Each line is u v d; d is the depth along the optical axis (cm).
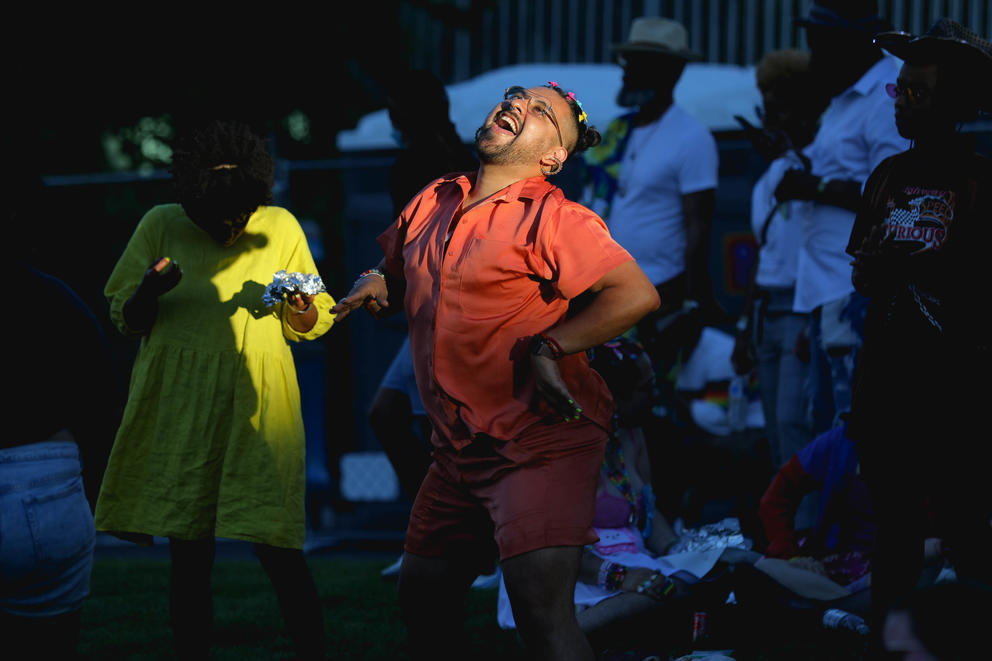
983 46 604
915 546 609
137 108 2255
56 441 516
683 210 981
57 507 500
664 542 776
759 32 1983
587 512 506
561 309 518
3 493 490
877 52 850
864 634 738
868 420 614
